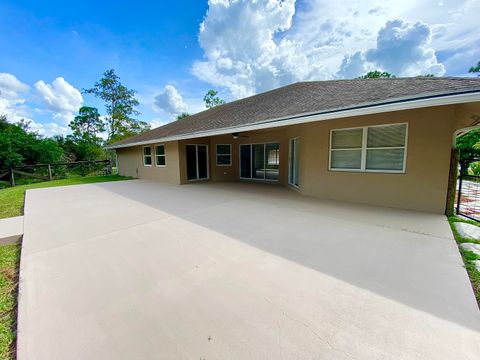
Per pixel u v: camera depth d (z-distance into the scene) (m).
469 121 5.74
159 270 2.96
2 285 2.80
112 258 3.34
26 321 2.11
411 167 5.61
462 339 1.80
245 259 3.21
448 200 5.27
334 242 3.77
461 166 5.55
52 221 5.25
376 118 5.96
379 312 2.12
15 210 6.70
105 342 1.85
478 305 2.19
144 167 14.55
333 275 2.76
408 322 1.99
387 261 3.09
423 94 4.09
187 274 2.85
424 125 5.35
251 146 11.91
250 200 7.22
